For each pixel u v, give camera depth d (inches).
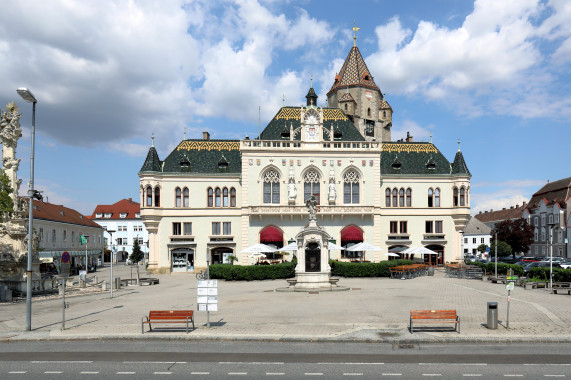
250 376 598.5
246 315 1042.1
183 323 957.2
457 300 1267.2
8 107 1738.4
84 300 1438.2
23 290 1628.9
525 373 607.2
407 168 2758.4
